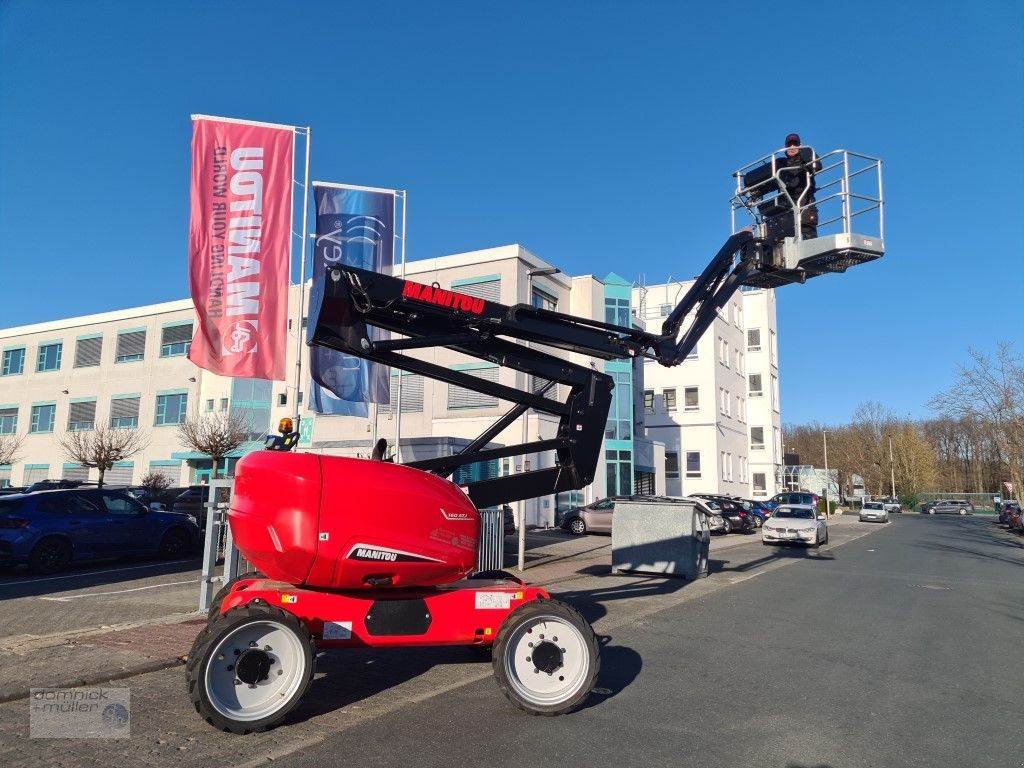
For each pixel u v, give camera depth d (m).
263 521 5.40
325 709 5.54
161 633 7.68
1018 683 6.64
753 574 15.34
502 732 5.05
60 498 13.45
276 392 31.56
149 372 35.69
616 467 31.02
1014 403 35.75
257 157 12.64
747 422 50.22
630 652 7.75
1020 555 22.08
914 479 80.50
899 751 4.82
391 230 15.40
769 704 5.84
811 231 7.61
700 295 8.01
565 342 7.19
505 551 18.67
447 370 6.70
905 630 9.17
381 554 5.46
